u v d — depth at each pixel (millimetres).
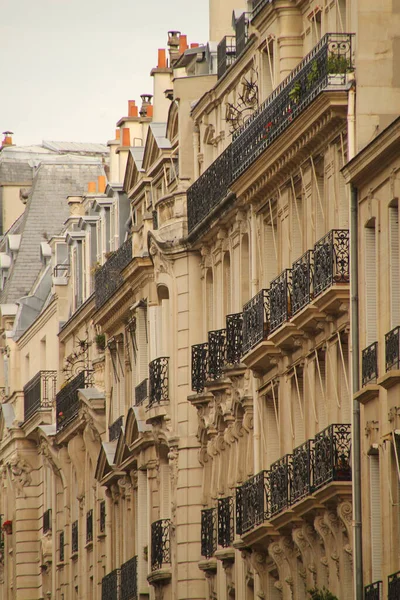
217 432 131125
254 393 121875
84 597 175125
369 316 102375
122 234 167750
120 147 180000
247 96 125688
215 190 129875
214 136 134500
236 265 127188
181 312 138125
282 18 118438
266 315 116000
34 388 192250
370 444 100812
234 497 125812
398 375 96438
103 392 168875
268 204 119812
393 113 104250
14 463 198750
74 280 182375
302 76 110562
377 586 99188
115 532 163500
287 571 114438
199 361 133000
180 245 137875
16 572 198875
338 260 104938
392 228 99688
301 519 110375
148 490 146750
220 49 135750
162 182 147375
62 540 185125
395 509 97938
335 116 105938
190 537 136500
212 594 132625
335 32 109312
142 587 150125
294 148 112438
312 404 110750
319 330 109250
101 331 166500
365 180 102375
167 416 138625
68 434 177875
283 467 112062
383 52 104625
